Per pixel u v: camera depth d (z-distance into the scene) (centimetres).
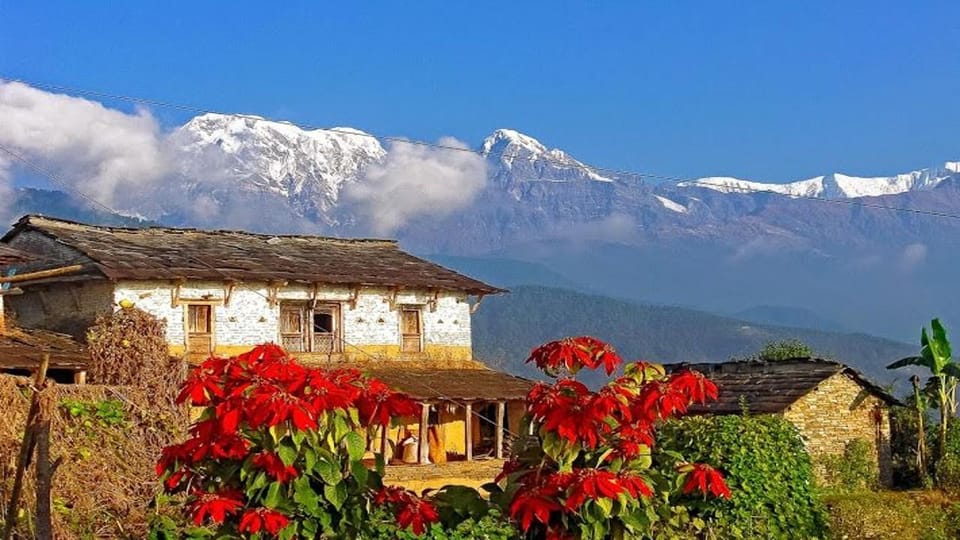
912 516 2736
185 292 3378
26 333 2992
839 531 2603
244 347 3478
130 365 2617
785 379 3403
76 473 1688
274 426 782
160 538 1531
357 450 824
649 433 870
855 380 3419
